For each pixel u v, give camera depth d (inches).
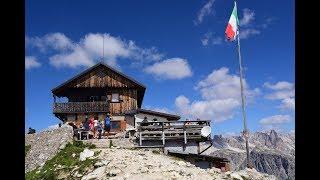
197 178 794.2
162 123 1216.2
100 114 1851.6
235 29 1238.3
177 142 1214.9
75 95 1952.5
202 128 1202.6
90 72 1963.6
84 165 877.8
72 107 1843.0
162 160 940.6
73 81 1940.2
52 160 992.2
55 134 1131.9
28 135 1194.6
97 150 973.8
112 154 933.8
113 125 1567.4
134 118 1715.1
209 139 1224.8
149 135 1202.6
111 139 1178.6
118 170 801.6
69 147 1077.1
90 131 1285.7
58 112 1830.7
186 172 826.2
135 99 1973.4
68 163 940.0
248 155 1086.4
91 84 1950.1
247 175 962.7
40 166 987.9
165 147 1202.6
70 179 839.7
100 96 1966.0
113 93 1963.6
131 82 1977.1
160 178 757.3
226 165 1279.5
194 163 1224.2
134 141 1198.3
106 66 1958.7
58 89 1911.9
